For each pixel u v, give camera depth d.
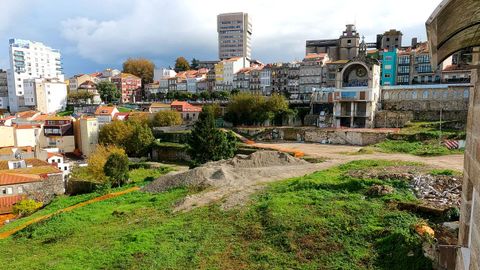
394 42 112.75
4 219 38.75
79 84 150.00
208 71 145.25
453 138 47.16
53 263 17.17
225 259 15.67
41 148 72.88
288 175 32.19
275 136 71.94
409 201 18.52
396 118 67.31
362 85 70.50
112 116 94.44
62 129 83.31
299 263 14.53
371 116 68.25
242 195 25.31
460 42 6.81
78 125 84.00
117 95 134.62
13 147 66.00
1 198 42.56
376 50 107.19
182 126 82.69
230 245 17.05
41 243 21.97
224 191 27.95
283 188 25.19
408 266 12.60
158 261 15.74
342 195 21.11
